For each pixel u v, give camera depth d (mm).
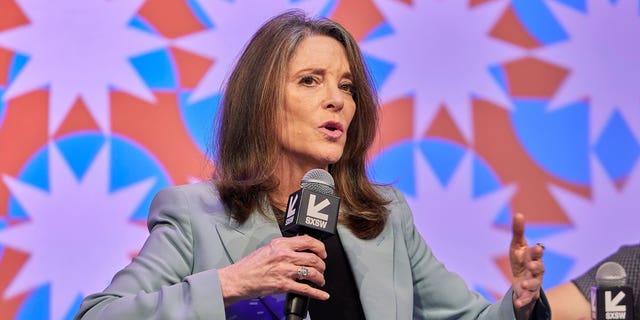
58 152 10070
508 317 6117
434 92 11023
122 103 10312
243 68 6996
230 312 6137
